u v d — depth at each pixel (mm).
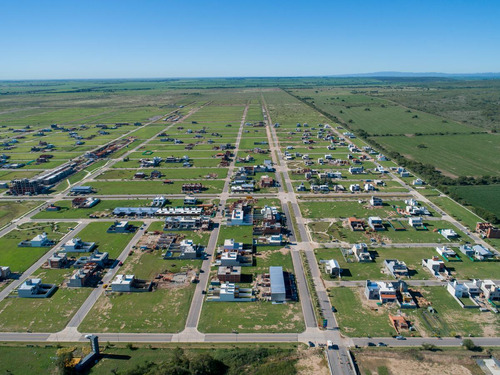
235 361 74250
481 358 75375
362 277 105938
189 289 100938
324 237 130375
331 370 72062
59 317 89688
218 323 87375
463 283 99688
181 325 86750
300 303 94688
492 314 90062
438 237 129875
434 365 73562
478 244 124562
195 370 68188
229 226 139500
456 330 84375
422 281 103688
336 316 89500
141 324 87125
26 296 97438
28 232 134750
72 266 111812
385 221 143000
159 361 75188
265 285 102125
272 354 76500
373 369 72688
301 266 111812
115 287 99688
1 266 111438
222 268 107062
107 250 121562
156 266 112000
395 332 84062
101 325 86812
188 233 133625
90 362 74938
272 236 126562
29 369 73562
